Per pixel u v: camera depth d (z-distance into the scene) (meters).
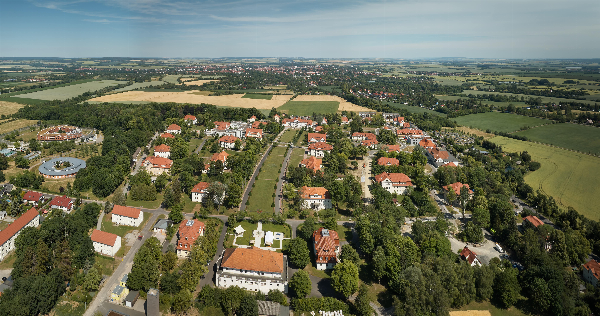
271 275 157.25
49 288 145.12
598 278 162.62
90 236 189.25
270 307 143.25
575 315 147.12
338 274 153.38
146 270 156.12
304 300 146.00
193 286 152.00
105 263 172.62
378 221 198.12
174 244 188.00
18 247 171.88
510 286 154.25
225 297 143.88
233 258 159.50
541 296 150.12
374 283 165.50
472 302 156.12
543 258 170.25
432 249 175.50
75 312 144.12
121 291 152.00
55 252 161.75
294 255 170.62
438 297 141.00
